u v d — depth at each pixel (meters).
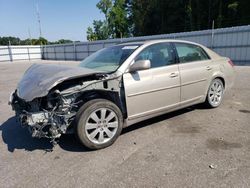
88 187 2.50
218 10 36.69
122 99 3.56
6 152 3.37
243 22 33.72
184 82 4.27
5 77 13.84
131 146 3.43
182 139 3.61
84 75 3.20
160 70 3.90
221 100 5.37
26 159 3.15
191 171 2.73
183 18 42.38
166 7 44.03
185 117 4.59
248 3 32.81
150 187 2.47
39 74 3.56
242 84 8.35
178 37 23.61
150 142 3.54
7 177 2.74
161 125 4.20
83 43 35.47
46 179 2.68
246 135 3.70
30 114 3.04
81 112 3.18
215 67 4.96
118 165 2.92
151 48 3.94
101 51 4.59
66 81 3.25
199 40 22.23
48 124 3.09
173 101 4.17
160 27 46.38
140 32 49.72
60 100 3.10
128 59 3.63
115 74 3.43
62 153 3.29
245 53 19.52
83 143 3.23
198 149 3.27
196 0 38.62
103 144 3.36
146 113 3.82
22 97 3.15
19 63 32.84
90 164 2.97
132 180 2.60
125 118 3.64
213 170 2.74
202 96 4.79
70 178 2.68
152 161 2.98
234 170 2.73
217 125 4.15
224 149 3.24
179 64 4.23
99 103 3.29
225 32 20.36
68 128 3.29
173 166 2.85
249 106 5.31
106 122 3.38
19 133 4.10
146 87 3.70
